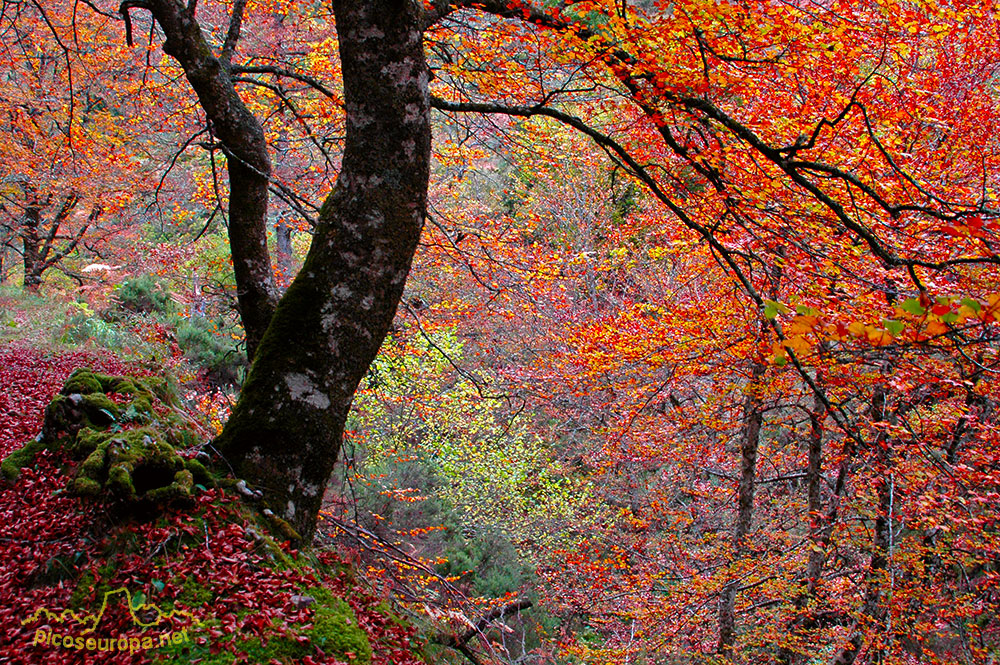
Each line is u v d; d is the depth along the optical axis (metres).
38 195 13.74
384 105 3.49
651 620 9.54
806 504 10.98
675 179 5.37
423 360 10.49
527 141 6.70
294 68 7.38
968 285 5.30
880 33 4.57
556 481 13.61
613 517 12.69
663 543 10.87
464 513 12.35
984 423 6.86
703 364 8.14
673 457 10.73
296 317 3.64
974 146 6.02
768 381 7.95
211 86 4.69
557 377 9.96
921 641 9.09
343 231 3.59
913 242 4.97
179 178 12.31
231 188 4.99
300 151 10.05
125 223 15.92
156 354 10.85
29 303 13.31
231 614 3.17
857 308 4.88
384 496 10.98
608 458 12.47
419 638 4.02
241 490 3.64
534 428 15.01
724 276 7.97
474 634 5.07
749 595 10.76
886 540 8.41
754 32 4.14
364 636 3.38
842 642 8.44
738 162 5.16
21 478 4.07
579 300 13.20
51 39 11.74
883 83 5.80
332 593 3.59
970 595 8.15
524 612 11.27
